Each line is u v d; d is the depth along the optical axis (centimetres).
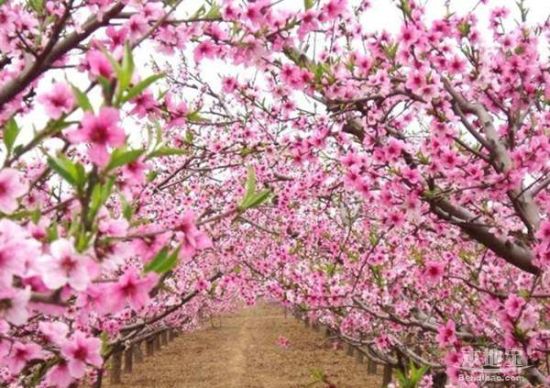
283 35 352
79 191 150
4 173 165
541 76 447
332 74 437
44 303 159
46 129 175
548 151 410
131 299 183
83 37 266
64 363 197
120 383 1850
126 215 187
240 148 694
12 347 191
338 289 754
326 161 689
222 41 348
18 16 261
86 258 149
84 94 150
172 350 2691
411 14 421
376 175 452
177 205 835
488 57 430
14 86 250
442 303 797
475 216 462
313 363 2138
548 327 536
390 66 474
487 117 458
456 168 444
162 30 320
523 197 443
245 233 1070
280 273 963
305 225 961
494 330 511
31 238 162
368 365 1881
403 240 694
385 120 491
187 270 925
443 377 777
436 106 433
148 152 187
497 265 620
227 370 2072
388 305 762
